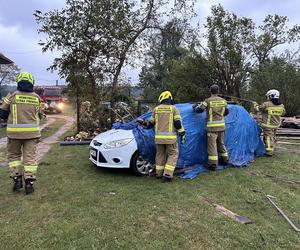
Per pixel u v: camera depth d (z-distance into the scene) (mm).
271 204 5234
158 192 5645
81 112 13562
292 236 4164
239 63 22844
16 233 4074
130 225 4332
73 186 5941
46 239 3926
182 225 4367
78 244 3820
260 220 4609
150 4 13859
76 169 7207
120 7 12844
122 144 6547
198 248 3801
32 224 4332
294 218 4719
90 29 12578
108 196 5418
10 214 4652
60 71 13031
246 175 6820
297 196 5633
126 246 3799
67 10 12297
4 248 3717
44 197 5348
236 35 22719
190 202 5191
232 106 8281
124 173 6875
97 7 12367
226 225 4398
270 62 23641
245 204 5219
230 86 23297
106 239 3945
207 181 6355
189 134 6984
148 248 3764
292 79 20531
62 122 20234
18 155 5664
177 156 6395
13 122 5348
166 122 6223
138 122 6836
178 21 14977
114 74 13750
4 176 6551
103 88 13703
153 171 6801
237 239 4035
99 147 6738
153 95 30703
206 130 7219
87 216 4598
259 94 21281
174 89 25938
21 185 5656
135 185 6035
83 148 10055
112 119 13234
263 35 24516
